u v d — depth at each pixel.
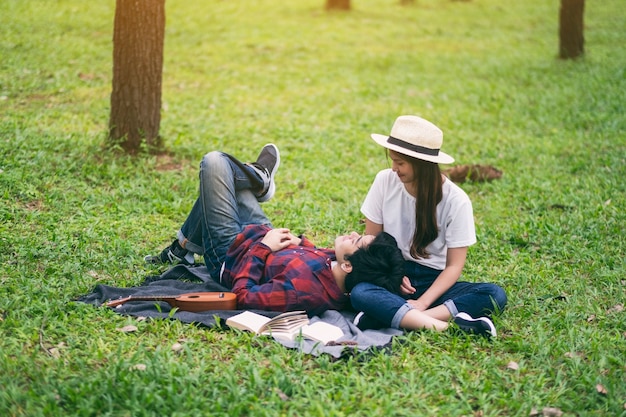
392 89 12.20
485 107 11.27
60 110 9.43
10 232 5.57
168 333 4.19
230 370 3.72
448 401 3.63
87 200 6.48
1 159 6.99
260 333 4.18
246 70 12.95
